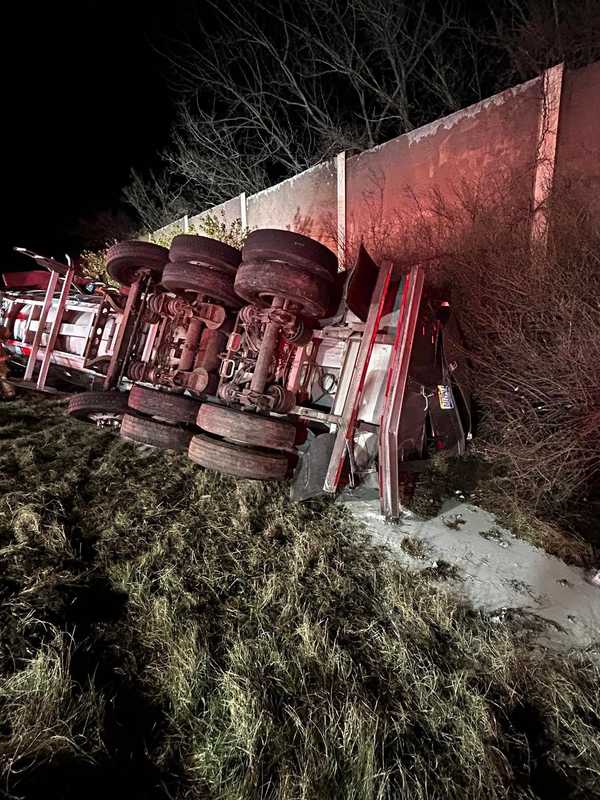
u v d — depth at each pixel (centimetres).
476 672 216
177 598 270
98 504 378
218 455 320
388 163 618
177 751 194
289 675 219
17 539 321
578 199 418
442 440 376
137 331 455
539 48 632
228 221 942
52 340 539
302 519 347
